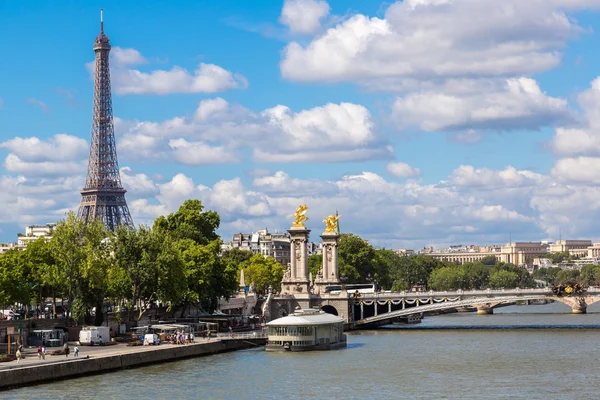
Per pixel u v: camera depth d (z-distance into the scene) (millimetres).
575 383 186250
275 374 197500
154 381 185750
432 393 174875
